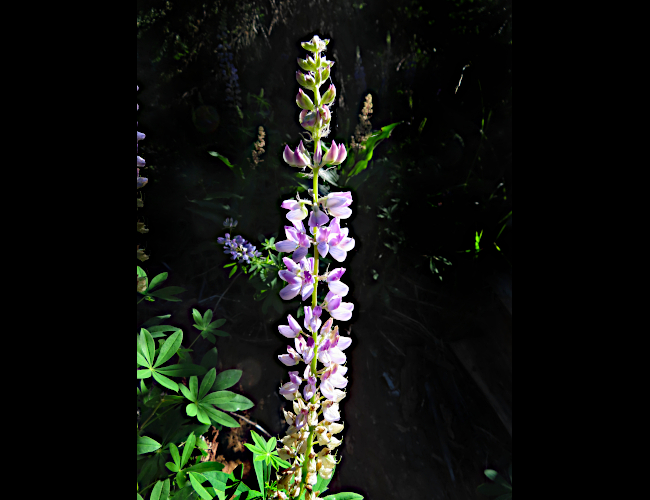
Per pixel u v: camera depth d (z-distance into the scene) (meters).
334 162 0.26
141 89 0.78
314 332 0.27
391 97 0.79
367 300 0.67
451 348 0.62
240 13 0.80
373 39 0.83
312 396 0.27
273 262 0.59
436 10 0.75
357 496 0.30
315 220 0.26
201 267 0.70
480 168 0.70
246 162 0.75
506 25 0.71
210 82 0.83
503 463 0.49
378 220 0.69
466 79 0.73
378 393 0.60
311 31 0.82
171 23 0.80
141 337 0.36
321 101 0.26
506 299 0.56
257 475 0.29
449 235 0.65
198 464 0.32
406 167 0.73
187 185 0.76
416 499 0.48
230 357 0.60
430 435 0.55
